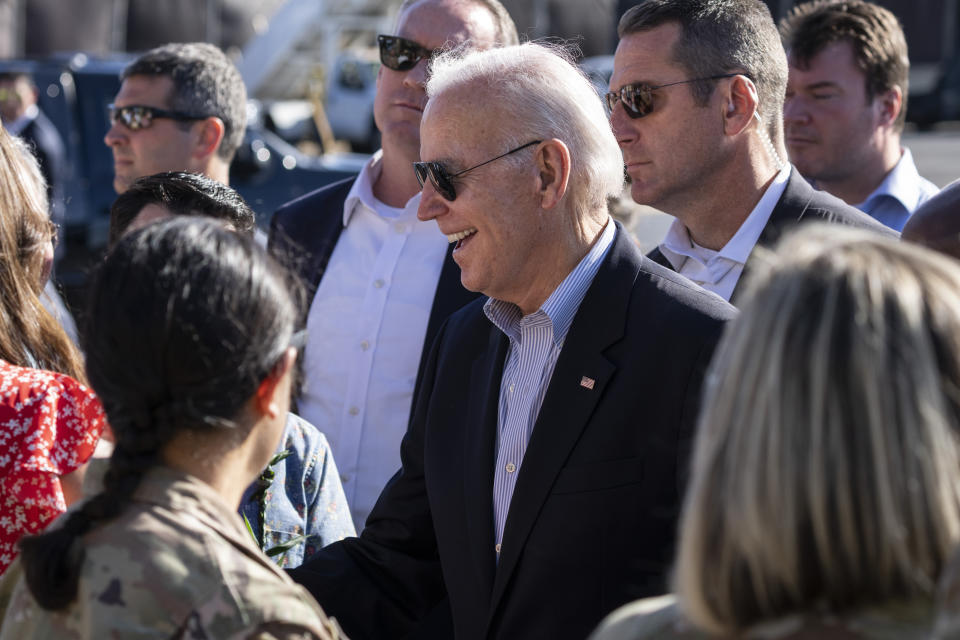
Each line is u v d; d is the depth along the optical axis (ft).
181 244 4.75
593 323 6.66
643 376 6.42
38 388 6.31
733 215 8.98
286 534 7.77
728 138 8.73
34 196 7.53
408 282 10.21
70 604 4.47
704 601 3.56
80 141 32.04
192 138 12.42
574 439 6.45
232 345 4.64
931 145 57.36
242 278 4.75
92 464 6.05
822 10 12.20
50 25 51.93
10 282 7.22
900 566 3.33
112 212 8.57
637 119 8.86
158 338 4.56
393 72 10.49
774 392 3.46
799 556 3.39
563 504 6.38
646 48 8.77
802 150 12.21
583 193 6.82
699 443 3.73
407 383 10.03
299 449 8.03
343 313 10.32
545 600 6.36
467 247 6.89
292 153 32.09
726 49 8.61
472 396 7.16
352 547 7.45
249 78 55.83
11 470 6.08
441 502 7.01
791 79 12.20
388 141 10.53
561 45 7.85
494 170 6.66
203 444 4.75
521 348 6.98
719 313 6.49
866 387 3.35
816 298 3.53
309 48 57.77
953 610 3.17
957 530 3.32
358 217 10.76
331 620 4.96
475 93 6.73
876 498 3.31
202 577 4.45
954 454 3.34
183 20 54.60
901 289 3.46
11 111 28.94
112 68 32.91
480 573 6.69
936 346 3.43
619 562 6.30
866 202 12.42
